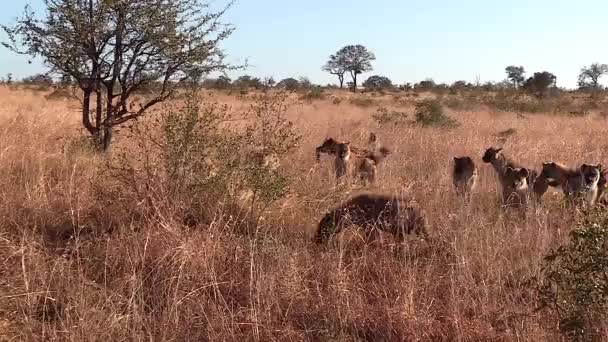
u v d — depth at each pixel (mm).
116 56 11906
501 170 10945
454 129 20703
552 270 6008
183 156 8125
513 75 90812
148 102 12891
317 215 8641
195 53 12062
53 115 17938
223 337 5387
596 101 44688
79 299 5613
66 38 11398
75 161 10156
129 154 10617
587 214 5914
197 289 5898
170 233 6816
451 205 9078
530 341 5320
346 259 7172
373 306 6023
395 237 7629
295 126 17391
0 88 38344
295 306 5949
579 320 5059
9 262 6336
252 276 6082
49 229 7461
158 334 5395
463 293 6145
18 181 8875
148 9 11641
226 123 9914
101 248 6883
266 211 8281
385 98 50031
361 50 92625
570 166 11625
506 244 7188
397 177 11133
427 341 5520
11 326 5367
